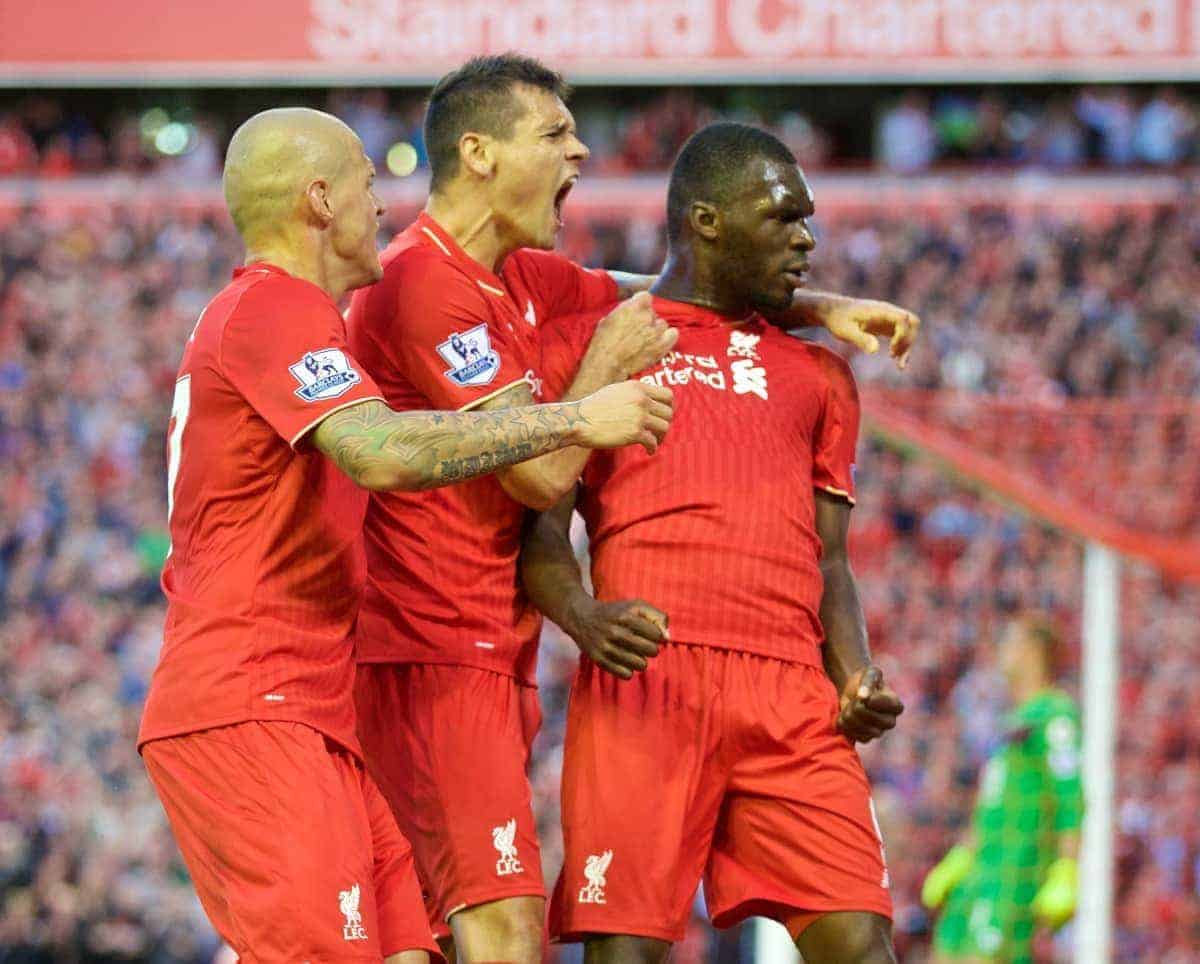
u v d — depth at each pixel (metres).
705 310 8.55
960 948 15.70
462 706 8.02
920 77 40.50
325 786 7.21
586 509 8.37
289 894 7.01
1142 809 25.23
